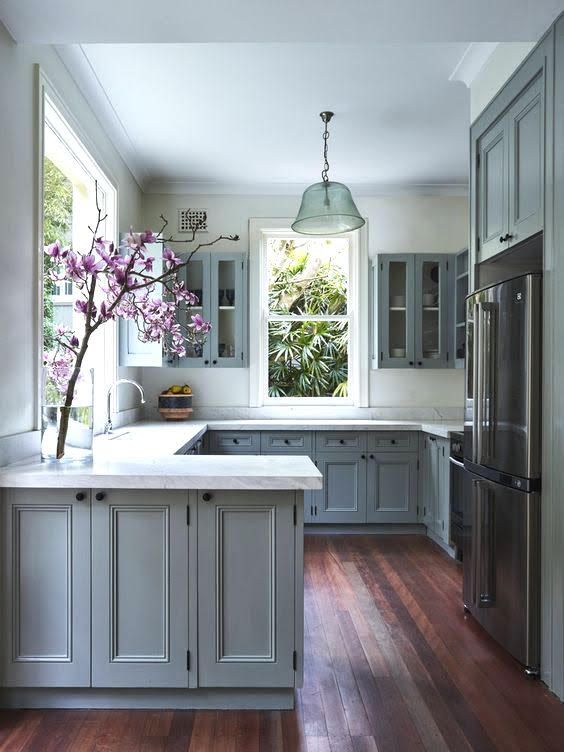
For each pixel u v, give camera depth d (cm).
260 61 314
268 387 537
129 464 233
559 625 224
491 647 268
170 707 218
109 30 231
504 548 259
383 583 353
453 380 525
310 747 192
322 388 538
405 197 523
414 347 492
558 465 226
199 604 212
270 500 212
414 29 233
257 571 213
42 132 264
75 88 320
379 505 471
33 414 256
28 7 215
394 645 269
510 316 255
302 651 213
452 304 493
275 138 417
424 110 373
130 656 213
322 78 333
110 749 192
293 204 523
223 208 521
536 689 231
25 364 248
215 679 213
